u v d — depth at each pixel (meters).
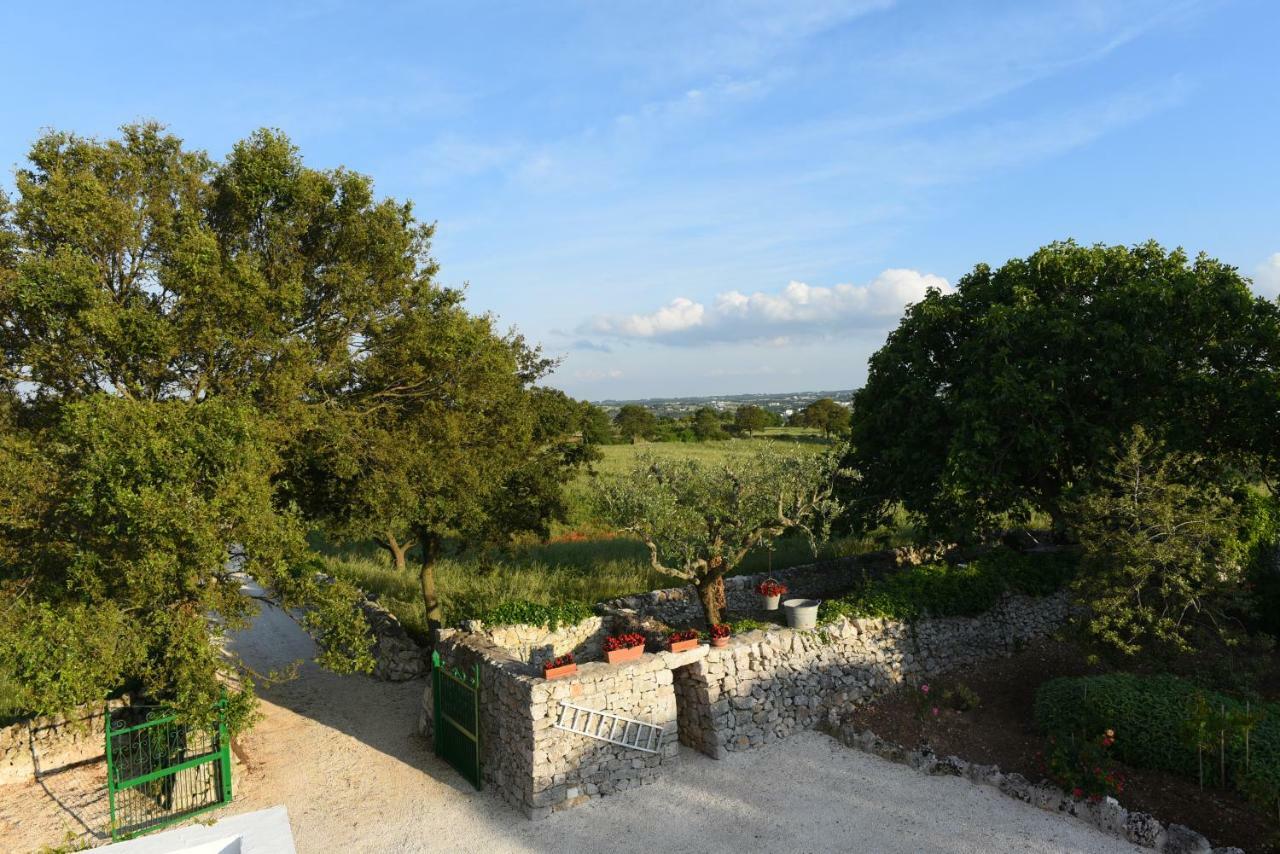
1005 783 11.58
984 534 19.45
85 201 11.15
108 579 10.43
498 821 11.33
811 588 20.17
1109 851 9.93
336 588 11.90
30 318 11.44
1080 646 15.27
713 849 10.41
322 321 14.23
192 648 10.58
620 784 12.14
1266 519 17.12
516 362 18.91
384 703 16.17
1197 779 11.05
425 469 14.66
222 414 10.47
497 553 26.00
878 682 14.86
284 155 13.21
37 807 11.77
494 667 12.45
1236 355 15.66
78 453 10.45
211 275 11.41
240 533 10.51
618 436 79.19
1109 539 13.22
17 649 9.47
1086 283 16.92
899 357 18.17
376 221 13.80
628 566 23.12
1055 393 15.69
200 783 12.02
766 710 13.55
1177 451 13.86
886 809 11.20
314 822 11.38
